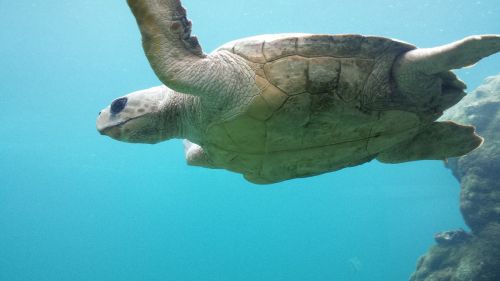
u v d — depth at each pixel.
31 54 26.09
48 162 42.50
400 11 23.02
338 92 3.15
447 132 4.29
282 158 3.62
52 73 28.19
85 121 33.88
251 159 3.70
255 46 3.24
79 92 30.75
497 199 10.37
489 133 11.61
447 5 21.70
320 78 3.08
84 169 44.12
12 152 39.47
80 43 26.31
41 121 33.06
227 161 3.89
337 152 3.65
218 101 3.27
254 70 3.17
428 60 3.16
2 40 24.39
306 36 3.13
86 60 28.09
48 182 49.06
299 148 3.50
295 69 3.07
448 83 3.68
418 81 3.39
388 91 3.37
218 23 26.98
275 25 27.19
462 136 4.35
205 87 3.16
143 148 36.81
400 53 3.34
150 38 2.97
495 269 9.46
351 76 3.14
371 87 3.27
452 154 4.61
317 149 3.54
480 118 12.05
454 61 3.13
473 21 23.16
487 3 21.05
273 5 24.42
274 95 3.11
